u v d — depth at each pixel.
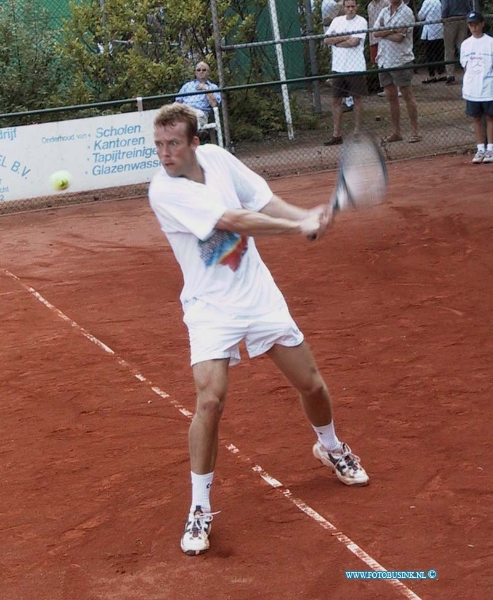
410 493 4.86
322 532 4.54
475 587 3.99
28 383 7.00
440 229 10.95
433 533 4.45
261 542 4.50
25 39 17.14
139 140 14.81
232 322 4.38
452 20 15.67
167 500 5.00
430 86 19.03
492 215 11.36
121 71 17.59
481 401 6.02
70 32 17.69
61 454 5.70
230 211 4.19
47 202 15.01
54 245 12.03
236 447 5.59
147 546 4.55
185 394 6.57
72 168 14.49
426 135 16.62
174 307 8.80
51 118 16.95
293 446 5.57
